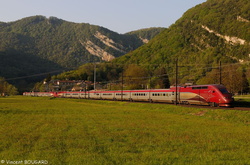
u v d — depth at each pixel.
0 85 180.62
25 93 188.50
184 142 18.17
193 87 48.50
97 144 17.56
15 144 17.42
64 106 61.59
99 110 48.12
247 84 95.88
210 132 22.27
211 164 12.92
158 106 50.06
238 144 17.55
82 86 153.38
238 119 30.91
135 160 13.60
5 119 33.09
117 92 77.94
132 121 30.28
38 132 22.41
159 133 21.78
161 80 129.38
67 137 19.94
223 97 41.38
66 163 13.10
